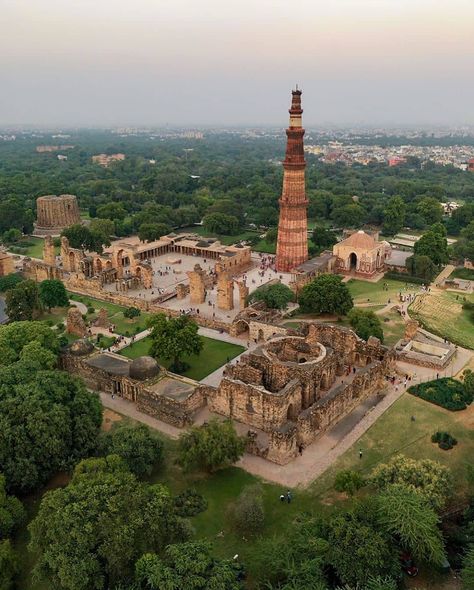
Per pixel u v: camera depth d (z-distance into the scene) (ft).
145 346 406.00
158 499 199.11
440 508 220.43
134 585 175.63
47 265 574.97
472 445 279.69
